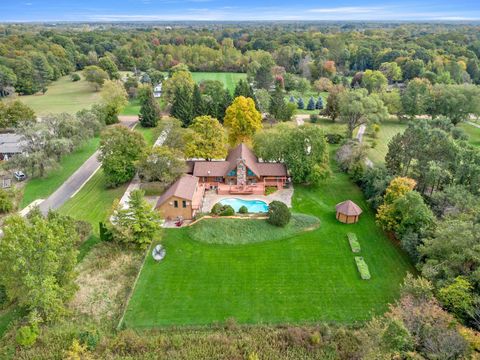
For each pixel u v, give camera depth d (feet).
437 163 151.53
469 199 127.95
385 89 370.73
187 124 271.90
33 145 195.72
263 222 147.74
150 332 99.60
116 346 93.86
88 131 229.04
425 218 125.29
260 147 194.29
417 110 290.56
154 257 130.00
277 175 184.65
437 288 97.96
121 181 185.57
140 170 173.27
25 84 383.04
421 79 342.44
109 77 419.13
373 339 88.22
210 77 472.44
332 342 93.50
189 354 91.45
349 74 496.64
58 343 94.43
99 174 202.28
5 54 439.63
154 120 284.61
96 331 96.12
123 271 123.03
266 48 583.58
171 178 169.27
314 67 447.42
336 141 250.78
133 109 344.08
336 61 517.55
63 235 106.52
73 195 177.68
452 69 401.70
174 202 152.15
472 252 94.99
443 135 156.15
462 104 276.00
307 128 184.24
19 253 90.58
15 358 90.94
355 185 186.80
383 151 233.14
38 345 94.43
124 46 559.38
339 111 274.98
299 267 125.49
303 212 160.76
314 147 180.04
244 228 144.56
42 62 401.90
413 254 121.60
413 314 89.45
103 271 123.13
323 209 163.43
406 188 139.54
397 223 135.13
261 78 387.34
